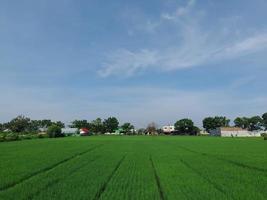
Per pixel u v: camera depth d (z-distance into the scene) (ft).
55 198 63.62
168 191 70.79
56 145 264.11
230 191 70.74
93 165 118.62
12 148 223.71
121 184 78.79
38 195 66.28
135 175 93.97
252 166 116.26
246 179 87.51
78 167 112.47
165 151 199.00
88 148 221.66
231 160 139.33
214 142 344.69
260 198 63.93
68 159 142.41
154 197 65.10
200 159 145.69
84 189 72.13
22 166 113.70
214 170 106.73
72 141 351.87
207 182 82.74
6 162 128.06
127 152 187.62
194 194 67.67
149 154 174.19
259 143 320.50
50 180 84.02
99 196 66.95
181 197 64.80
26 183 79.82
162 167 115.44
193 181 84.17
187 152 191.21
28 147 235.40
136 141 359.25
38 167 110.22
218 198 63.87
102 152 187.01
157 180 87.20
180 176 93.25
